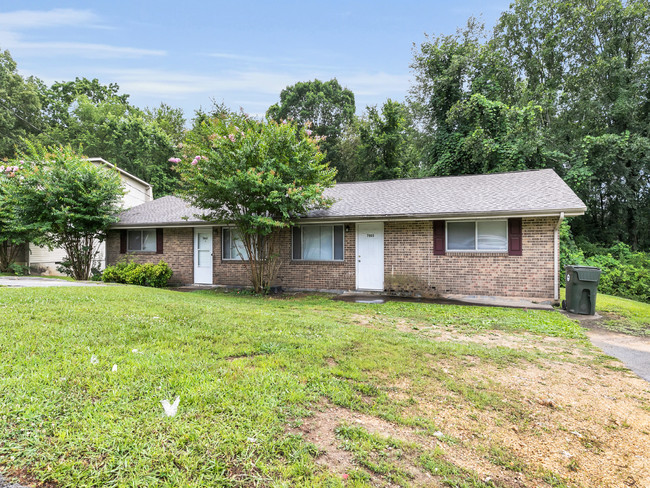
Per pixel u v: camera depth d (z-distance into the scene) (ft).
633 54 63.21
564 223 48.73
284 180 33.12
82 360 11.16
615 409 11.35
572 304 27.09
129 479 6.23
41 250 60.80
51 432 7.33
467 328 21.84
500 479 7.67
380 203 37.01
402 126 86.53
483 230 33.01
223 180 30.37
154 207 49.73
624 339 20.16
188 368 11.21
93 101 139.44
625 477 8.02
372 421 9.46
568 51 67.36
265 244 37.06
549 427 10.04
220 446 7.38
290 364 12.62
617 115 59.62
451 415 10.23
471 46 68.44
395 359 14.21
